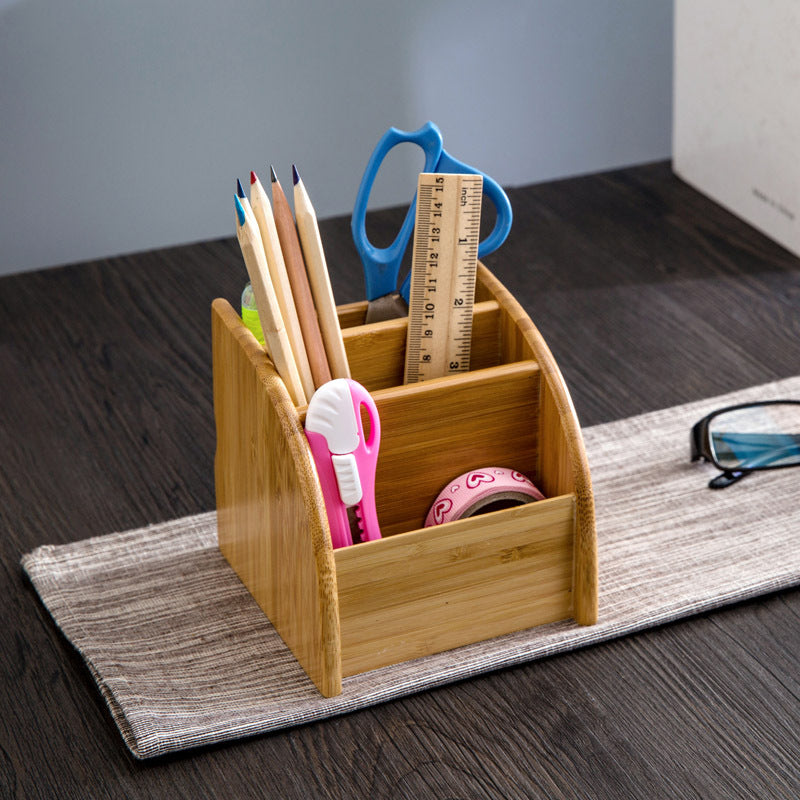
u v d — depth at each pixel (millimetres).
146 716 1045
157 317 1858
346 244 2078
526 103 2232
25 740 1057
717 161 2090
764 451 1363
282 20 2039
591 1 2191
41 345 1780
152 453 1504
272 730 1046
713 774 993
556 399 1097
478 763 1013
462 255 1107
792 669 1100
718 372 1634
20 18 1910
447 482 1142
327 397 1006
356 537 1126
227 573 1242
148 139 2047
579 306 1828
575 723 1050
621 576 1211
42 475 1465
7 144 1980
